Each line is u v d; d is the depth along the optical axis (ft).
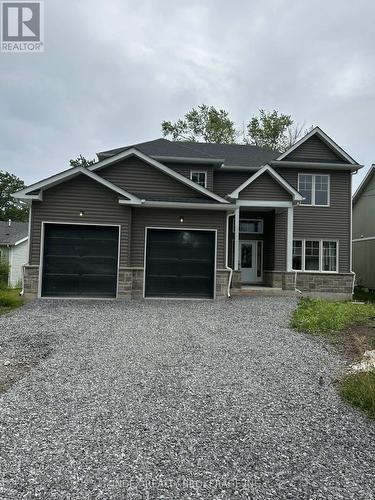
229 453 9.69
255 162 54.75
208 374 15.98
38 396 13.29
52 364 17.04
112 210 38.40
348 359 18.66
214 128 112.27
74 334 22.99
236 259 46.19
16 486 8.12
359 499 7.91
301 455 9.68
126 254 38.45
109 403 12.73
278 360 18.30
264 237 54.70
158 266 39.99
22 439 10.20
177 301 38.45
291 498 7.91
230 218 53.42
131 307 33.88
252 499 7.86
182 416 11.85
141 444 10.03
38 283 37.50
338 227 52.49
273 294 46.24
